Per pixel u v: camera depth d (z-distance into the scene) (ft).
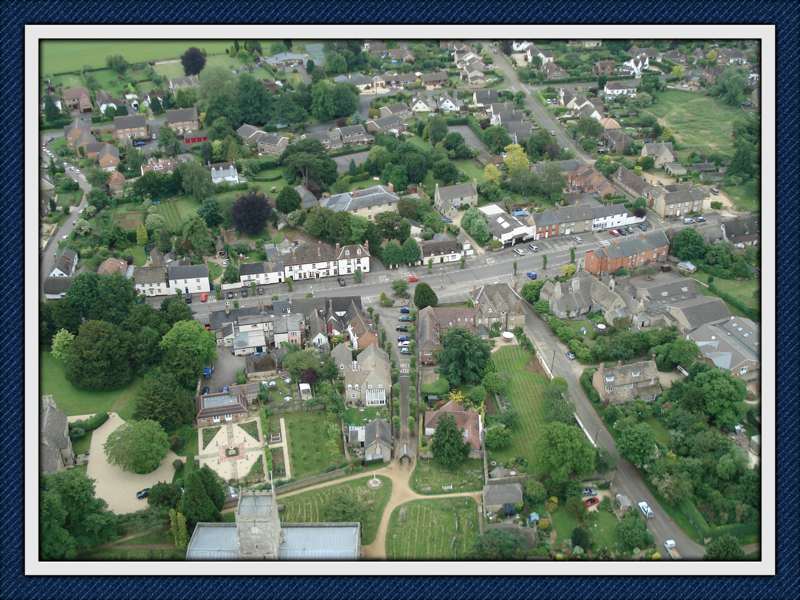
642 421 597.52
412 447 581.94
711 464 535.60
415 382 646.33
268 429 601.21
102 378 639.76
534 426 600.39
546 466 532.32
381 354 652.48
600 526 507.71
